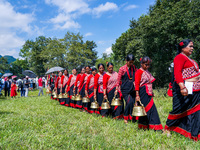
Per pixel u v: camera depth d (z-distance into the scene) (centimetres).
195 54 1498
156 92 1059
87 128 412
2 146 292
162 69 1827
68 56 3612
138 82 389
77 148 299
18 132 371
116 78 530
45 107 738
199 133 311
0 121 451
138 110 362
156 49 1888
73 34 3791
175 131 342
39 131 391
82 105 700
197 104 314
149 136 348
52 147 299
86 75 714
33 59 4778
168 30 1578
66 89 803
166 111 612
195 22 1412
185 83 317
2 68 6994
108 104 505
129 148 292
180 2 1562
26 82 1368
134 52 2125
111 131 387
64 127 425
